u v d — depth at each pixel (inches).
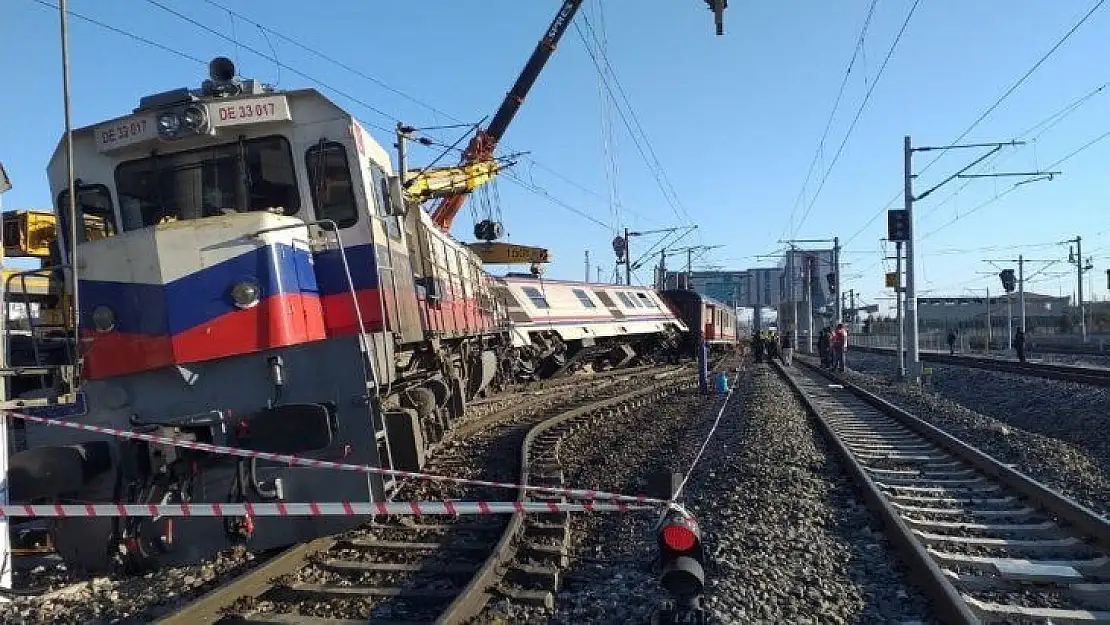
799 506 333.1
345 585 240.5
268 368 278.4
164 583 245.9
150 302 276.1
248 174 320.2
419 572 250.5
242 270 281.0
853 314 4232.3
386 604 226.4
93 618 222.8
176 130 305.4
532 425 579.8
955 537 299.6
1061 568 260.7
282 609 223.6
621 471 435.5
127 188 322.0
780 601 224.7
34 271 287.1
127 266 278.8
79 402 278.7
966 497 378.0
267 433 261.6
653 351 1573.6
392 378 326.0
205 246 279.6
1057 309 4097.0
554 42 1026.7
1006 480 393.4
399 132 727.7
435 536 291.1
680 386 1030.4
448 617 199.3
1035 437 573.3
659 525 191.5
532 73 1024.2
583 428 605.9
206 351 274.7
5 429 254.8
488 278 780.0
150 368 274.5
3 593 243.4
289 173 321.4
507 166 997.8
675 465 442.0
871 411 759.7
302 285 304.0
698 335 1688.0
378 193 350.9
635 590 234.4
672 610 187.5
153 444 262.4
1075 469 458.9
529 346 1010.1
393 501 294.0
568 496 359.3
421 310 421.7
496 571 243.4
